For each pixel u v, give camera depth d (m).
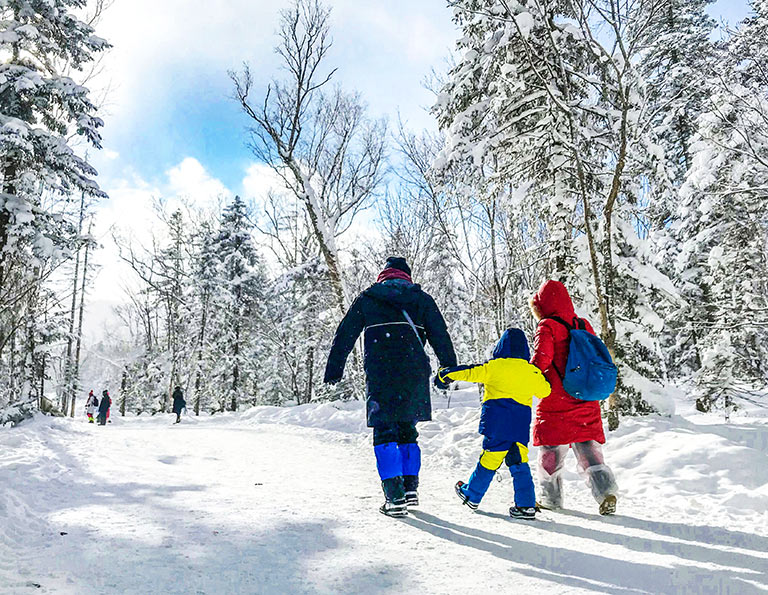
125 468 6.91
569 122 9.09
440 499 5.35
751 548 3.62
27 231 16.88
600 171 10.68
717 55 11.55
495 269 14.95
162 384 45.97
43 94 19.50
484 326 16.91
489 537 3.83
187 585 2.71
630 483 6.20
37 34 18.67
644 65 10.28
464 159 12.03
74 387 35.56
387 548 3.48
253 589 2.70
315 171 21.09
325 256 19.36
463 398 23.03
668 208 10.93
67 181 19.55
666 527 4.25
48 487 5.36
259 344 39.78
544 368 4.78
